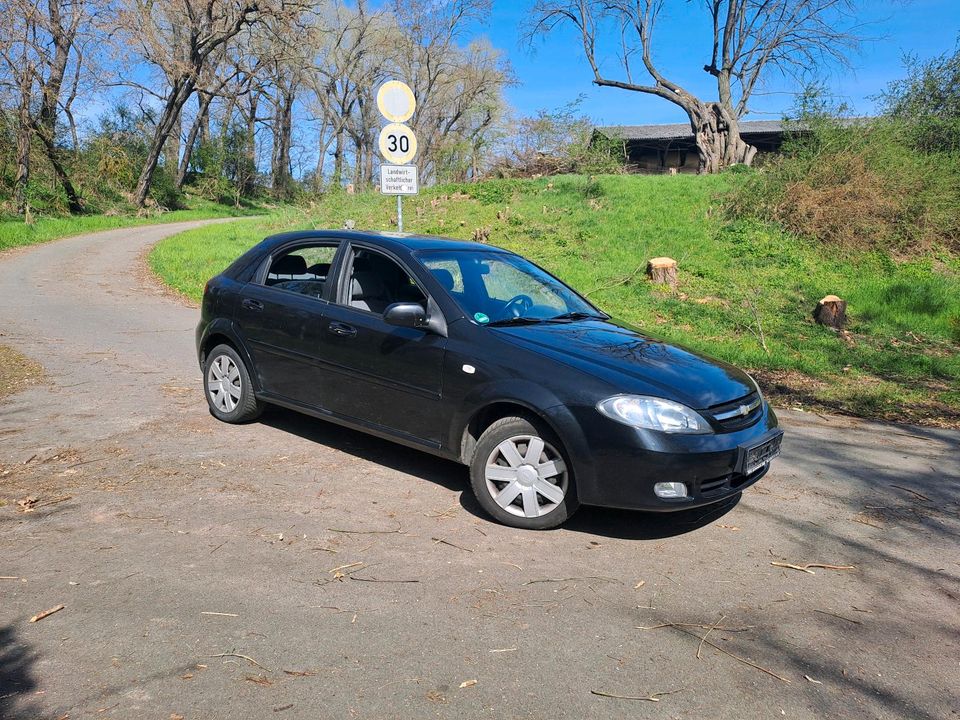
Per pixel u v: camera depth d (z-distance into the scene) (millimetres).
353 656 2676
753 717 2438
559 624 2971
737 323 11156
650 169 43375
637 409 3645
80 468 4531
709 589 3348
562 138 25922
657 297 12594
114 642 2701
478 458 4000
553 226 18031
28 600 2977
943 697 2590
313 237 5254
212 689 2449
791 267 14625
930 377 8656
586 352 4020
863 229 15547
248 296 5426
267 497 4207
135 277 16391
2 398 6102
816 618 3129
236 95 51219
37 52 31344
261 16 42625
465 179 27625
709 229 17000
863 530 4145
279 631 2822
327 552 3537
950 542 4012
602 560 3602
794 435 6191
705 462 3652
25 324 9891
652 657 2764
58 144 39688
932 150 18453
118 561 3346
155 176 47781
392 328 4480
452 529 3885
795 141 18109
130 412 5855
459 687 2518
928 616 3186
